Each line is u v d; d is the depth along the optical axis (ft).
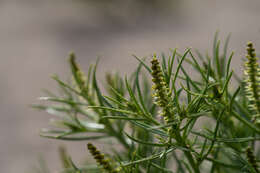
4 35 11.14
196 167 1.90
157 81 1.83
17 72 9.55
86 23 11.49
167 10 12.00
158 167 1.91
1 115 8.29
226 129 2.08
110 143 2.28
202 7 12.02
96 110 2.16
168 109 1.85
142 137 2.17
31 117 8.16
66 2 12.81
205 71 1.99
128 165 1.88
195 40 9.93
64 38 10.84
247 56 1.91
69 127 2.22
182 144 1.87
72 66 2.17
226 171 2.17
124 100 1.90
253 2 11.76
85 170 2.20
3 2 13.12
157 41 10.15
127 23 11.38
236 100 2.08
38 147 7.47
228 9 11.62
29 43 10.72
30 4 12.78
